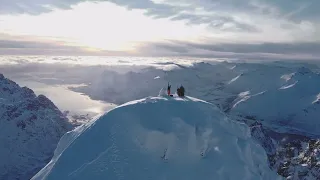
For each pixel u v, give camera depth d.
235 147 23.39
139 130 23.42
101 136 23.78
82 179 21.80
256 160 24.91
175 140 22.80
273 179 24.41
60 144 27.73
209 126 23.73
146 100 25.58
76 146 23.95
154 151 22.62
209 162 22.23
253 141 26.69
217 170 21.83
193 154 22.69
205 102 26.36
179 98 26.14
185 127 23.30
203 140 23.23
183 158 22.38
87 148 23.48
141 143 22.94
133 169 21.73
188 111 24.45
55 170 23.05
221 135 23.80
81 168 22.47
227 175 21.88
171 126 23.25
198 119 23.97
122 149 22.73
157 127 23.22
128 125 23.81
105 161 22.39
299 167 75.56
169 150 22.56
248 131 26.80
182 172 21.62
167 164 22.02
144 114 24.22
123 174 21.58
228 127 25.12
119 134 23.50
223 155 22.77
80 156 23.20
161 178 21.30
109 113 25.02
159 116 23.94
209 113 25.05
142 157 22.28
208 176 21.53
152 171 21.58
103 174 21.80
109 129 23.95
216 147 23.19
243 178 22.11
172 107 24.59
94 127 24.62
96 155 22.83
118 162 22.17
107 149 22.92
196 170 21.78
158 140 22.88
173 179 21.28
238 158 22.88
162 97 26.27
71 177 22.16
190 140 22.94
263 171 24.27
